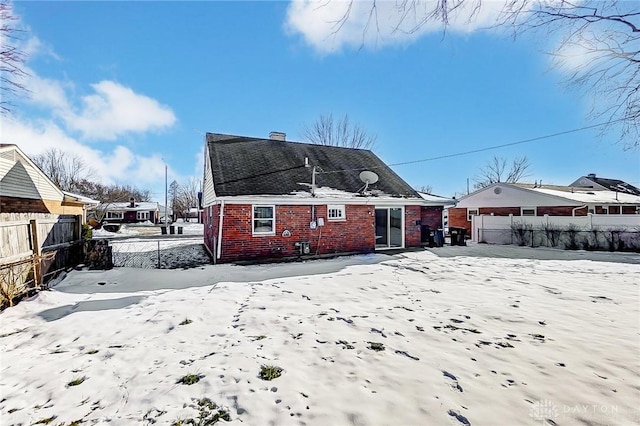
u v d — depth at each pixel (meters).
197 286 7.43
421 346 3.93
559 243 15.21
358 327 4.59
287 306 5.62
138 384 3.16
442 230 15.34
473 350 3.80
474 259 11.30
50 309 5.61
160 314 5.28
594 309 5.36
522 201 19.86
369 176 13.65
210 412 2.70
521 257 11.91
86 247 9.04
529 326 4.58
